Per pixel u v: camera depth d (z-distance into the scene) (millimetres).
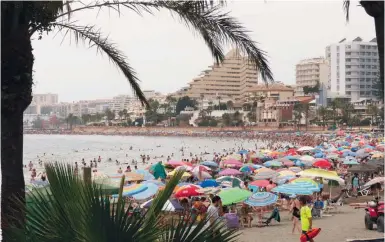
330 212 26094
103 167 76000
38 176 50375
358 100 189500
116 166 78375
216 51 9055
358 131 152375
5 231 5988
